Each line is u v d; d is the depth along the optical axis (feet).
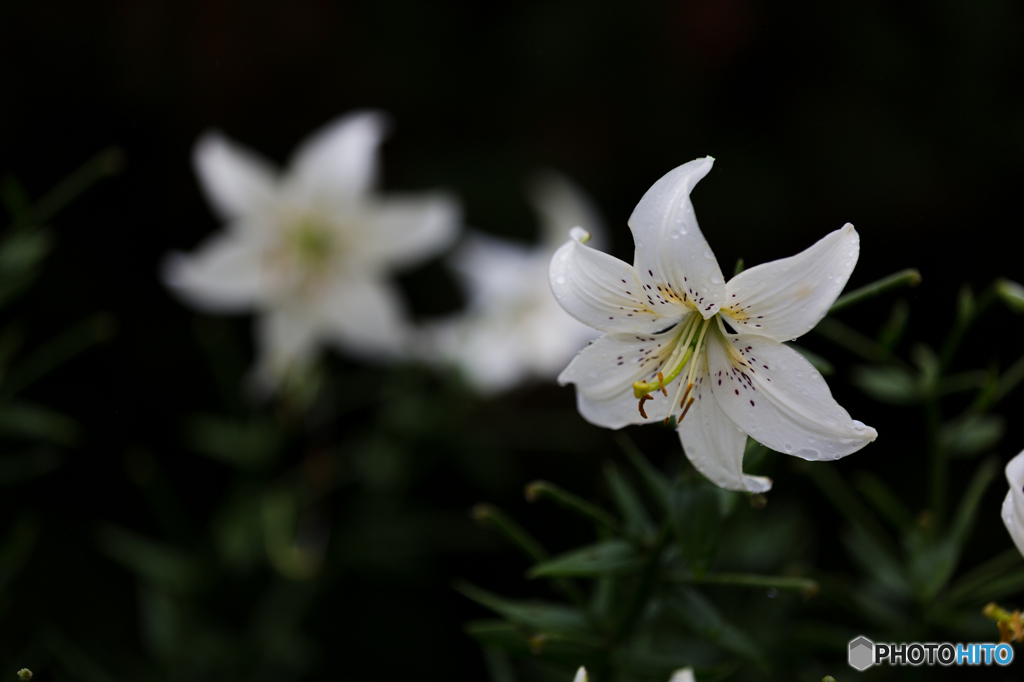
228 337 6.82
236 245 5.07
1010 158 6.64
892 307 6.33
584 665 3.66
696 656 4.29
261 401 5.03
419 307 7.00
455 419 5.07
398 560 5.00
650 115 6.97
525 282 5.20
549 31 6.86
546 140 7.05
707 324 3.59
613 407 3.62
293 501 4.68
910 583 4.00
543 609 3.71
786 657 4.35
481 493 6.63
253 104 7.04
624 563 3.60
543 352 5.16
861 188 6.67
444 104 7.10
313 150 5.04
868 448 6.13
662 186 3.52
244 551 4.57
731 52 6.81
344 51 7.00
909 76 6.68
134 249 6.91
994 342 6.33
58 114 6.75
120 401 6.62
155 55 6.75
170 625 4.59
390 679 6.08
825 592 4.04
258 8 6.81
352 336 5.32
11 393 4.21
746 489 3.54
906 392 3.98
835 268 3.47
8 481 4.36
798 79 6.82
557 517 6.59
